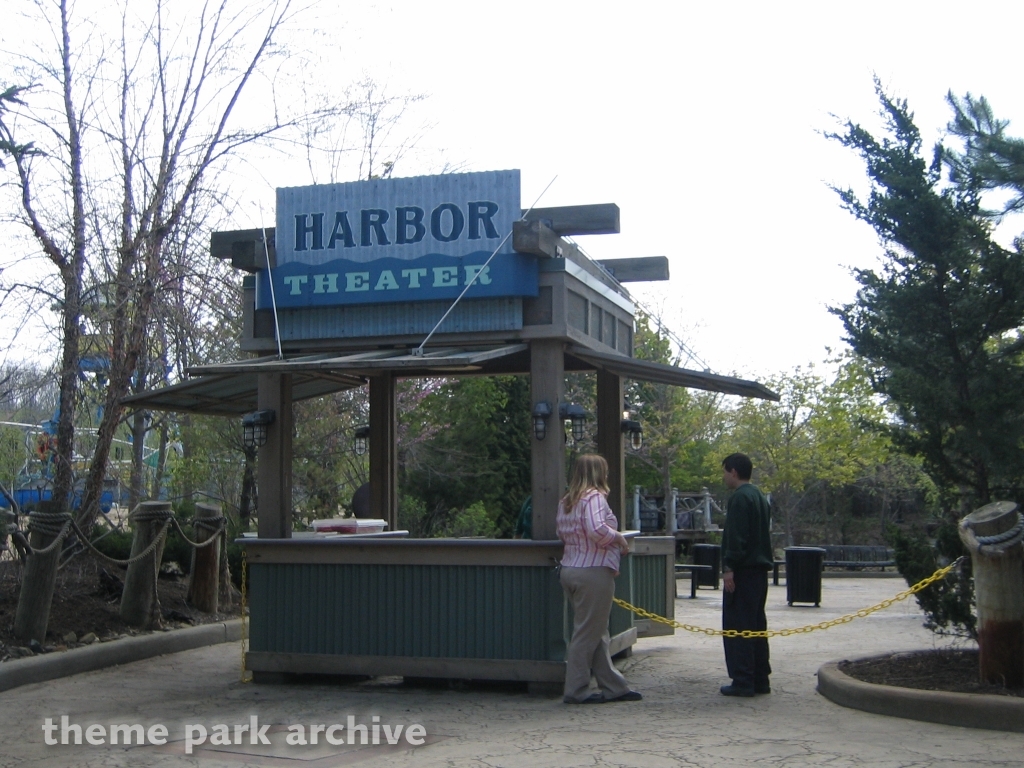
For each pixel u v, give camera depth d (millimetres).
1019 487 8031
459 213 8867
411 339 8984
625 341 10664
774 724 7121
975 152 8242
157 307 12719
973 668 7941
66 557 12219
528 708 7848
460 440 23422
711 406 28406
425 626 8633
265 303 9297
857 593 19109
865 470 30531
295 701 8258
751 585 8156
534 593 8414
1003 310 7953
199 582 12203
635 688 8594
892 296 8195
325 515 18328
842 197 8516
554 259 8719
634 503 30656
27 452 15367
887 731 6840
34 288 12234
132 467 14930
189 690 8750
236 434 16438
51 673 9156
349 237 9125
